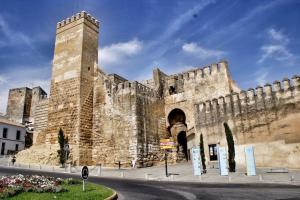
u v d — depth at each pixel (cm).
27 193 1310
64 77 4206
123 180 2359
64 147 3603
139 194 1507
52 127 4088
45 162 3738
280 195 1362
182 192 1573
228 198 1323
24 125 6066
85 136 3894
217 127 3400
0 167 3020
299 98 2888
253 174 2395
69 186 1628
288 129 2892
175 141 4412
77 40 4275
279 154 2895
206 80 4312
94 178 2458
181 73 4669
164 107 4569
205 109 3569
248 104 3222
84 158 3788
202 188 1753
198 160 2619
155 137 4072
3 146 5375
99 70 4303
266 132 3028
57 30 4606
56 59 4419
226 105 3388
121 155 3709
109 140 3872
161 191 1627
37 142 4428
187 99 4388
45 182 1566
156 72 4766
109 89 4106
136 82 3941
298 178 2112
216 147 3366
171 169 3183
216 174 2595
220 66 4247
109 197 1284
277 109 3008
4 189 1291
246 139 3145
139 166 3562
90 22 4453
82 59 4134
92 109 4153
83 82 4075
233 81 4362
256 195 1387
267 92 3114
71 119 3928
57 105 4144
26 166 3466
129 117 3800
